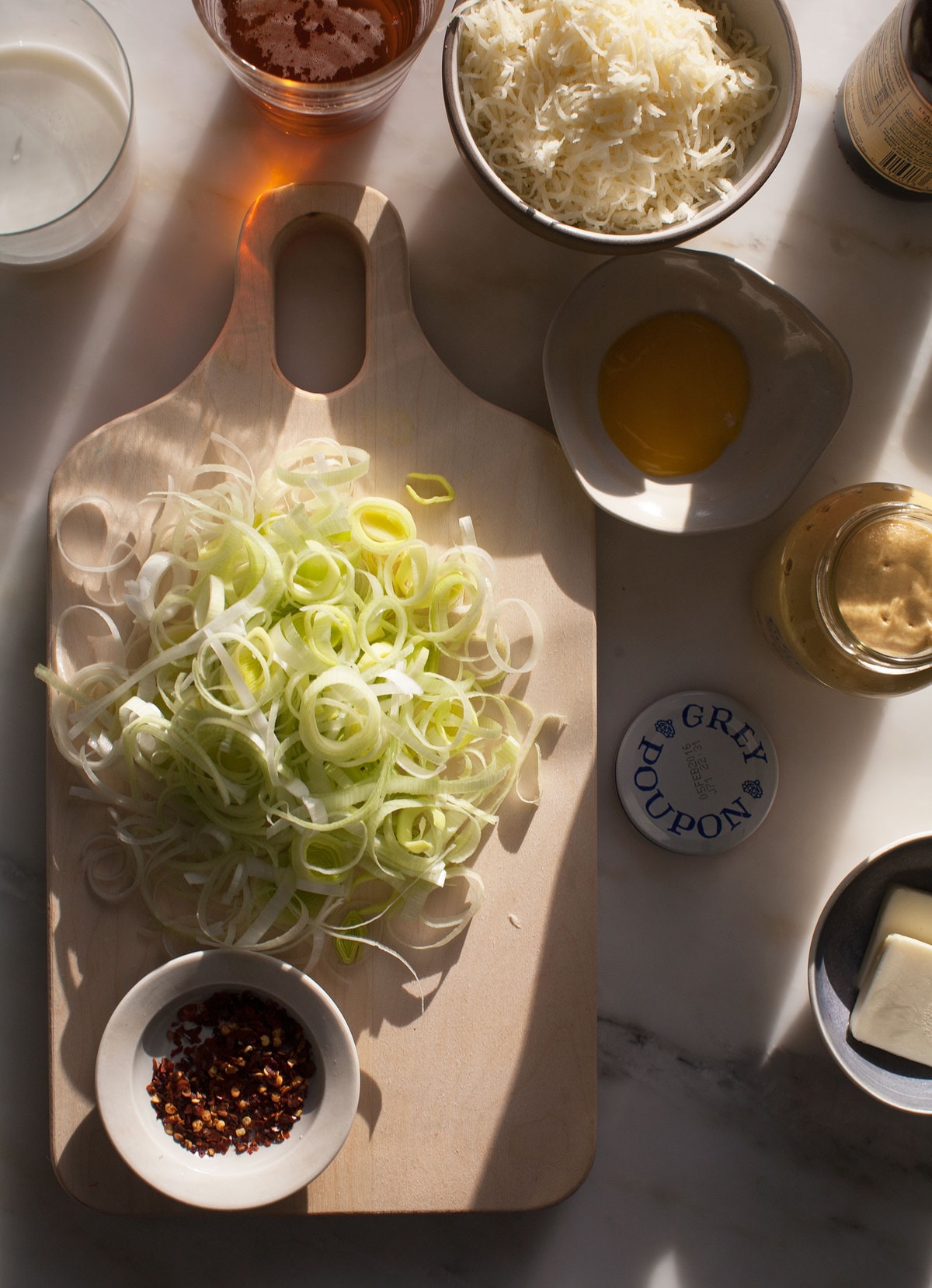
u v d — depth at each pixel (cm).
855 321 67
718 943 67
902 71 62
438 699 63
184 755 62
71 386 66
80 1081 62
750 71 62
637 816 67
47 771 63
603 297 64
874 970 64
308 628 62
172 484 63
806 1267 67
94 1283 65
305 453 64
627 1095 67
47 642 63
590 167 62
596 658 66
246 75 61
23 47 64
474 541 64
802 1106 67
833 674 64
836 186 67
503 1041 63
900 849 64
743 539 68
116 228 66
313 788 63
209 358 64
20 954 65
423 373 65
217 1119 61
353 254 66
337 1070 60
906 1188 67
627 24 61
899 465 68
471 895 64
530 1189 63
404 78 64
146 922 63
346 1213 63
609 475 65
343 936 62
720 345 65
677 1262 66
